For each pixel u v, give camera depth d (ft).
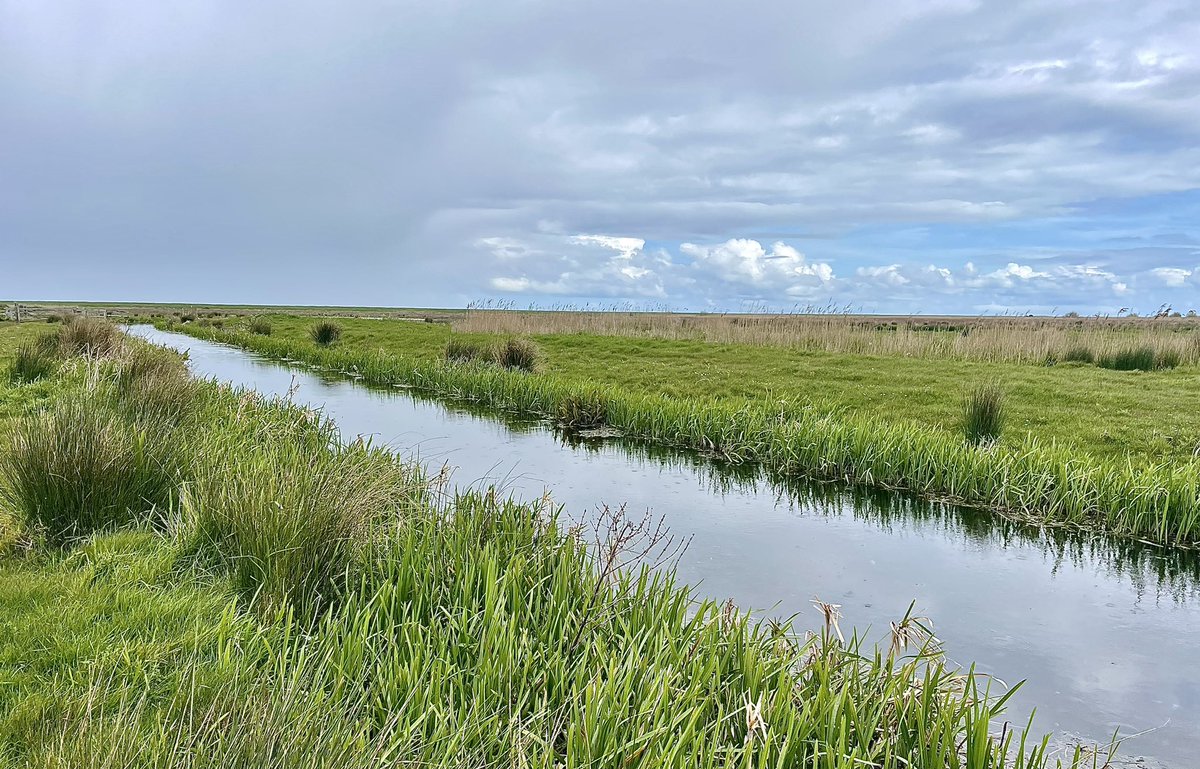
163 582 15.25
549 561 16.11
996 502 27.35
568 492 28.48
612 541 20.98
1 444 21.16
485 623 12.96
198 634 12.84
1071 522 25.34
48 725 9.75
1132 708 14.07
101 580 14.97
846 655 12.57
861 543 23.61
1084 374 51.85
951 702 10.86
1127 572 21.72
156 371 30.60
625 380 54.70
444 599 14.44
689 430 37.88
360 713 10.76
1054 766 12.05
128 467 18.62
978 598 19.36
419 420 44.01
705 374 55.52
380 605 13.60
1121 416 37.37
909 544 23.73
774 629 13.44
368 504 17.62
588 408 42.88
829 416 34.78
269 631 13.00
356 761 8.76
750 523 25.39
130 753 8.30
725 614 13.67
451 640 12.97
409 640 12.15
